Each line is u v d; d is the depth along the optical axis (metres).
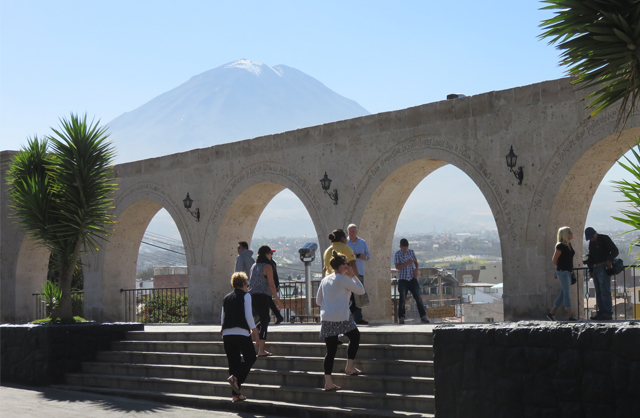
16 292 19.59
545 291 11.28
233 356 9.05
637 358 5.84
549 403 6.31
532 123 11.48
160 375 11.07
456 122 12.44
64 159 12.78
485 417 6.70
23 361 12.60
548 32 6.90
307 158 14.78
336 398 8.63
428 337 9.03
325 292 8.78
